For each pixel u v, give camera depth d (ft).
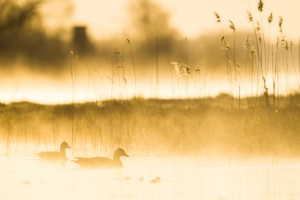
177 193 97.91
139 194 96.94
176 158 133.90
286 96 146.51
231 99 142.92
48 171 118.01
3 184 104.06
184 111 151.53
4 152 142.92
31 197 93.91
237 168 120.57
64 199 93.09
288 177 110.01
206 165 123.85
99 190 99.66
